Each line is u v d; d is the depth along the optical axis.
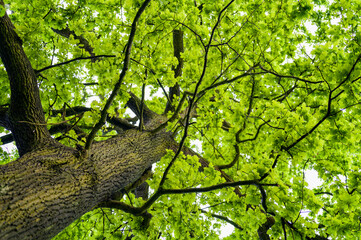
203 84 2.94
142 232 2.58
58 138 2.71
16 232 1.41
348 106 2.22
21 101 2.21
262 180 2.36
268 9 2.84
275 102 2.61
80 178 2.03
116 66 2.50
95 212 2.80
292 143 2.39
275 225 2.36
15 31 2.25
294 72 2.86
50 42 2.91
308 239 2.42
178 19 2.65
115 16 2.64
